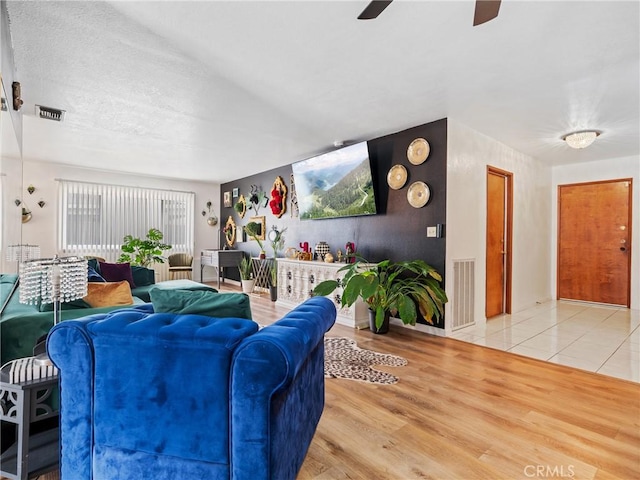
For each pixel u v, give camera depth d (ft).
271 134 14.03
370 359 9.77
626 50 7.60
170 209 24.45
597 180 18.12
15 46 7.57
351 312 13.39
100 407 4.27
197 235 25.79
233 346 3.95
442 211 12.05
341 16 6.55
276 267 18.35
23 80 9.25
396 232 13.60
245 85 9.55
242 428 3.86
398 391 7.72
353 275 12.16
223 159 18.49
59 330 4.34
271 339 3.87
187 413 4.06
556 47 7.52
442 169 12.07
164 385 4.09
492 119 12.07
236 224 24.91
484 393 7.63
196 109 11.34
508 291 15.84
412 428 6.21
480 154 13.61
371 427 6.24
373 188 13.94
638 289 16.84
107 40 7.41
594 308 17.11
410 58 8.06
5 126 6.35
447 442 5.78
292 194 19.58
